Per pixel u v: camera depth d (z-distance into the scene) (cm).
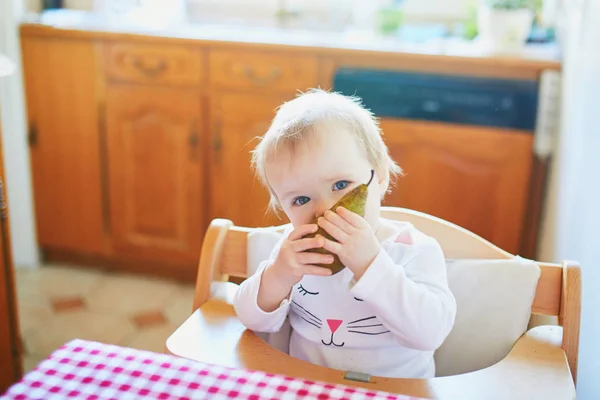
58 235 262
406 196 220
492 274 95
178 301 243
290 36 231
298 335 98
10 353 163
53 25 236
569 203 165
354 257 78
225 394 62
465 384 77
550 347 86
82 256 267
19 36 240
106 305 239
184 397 61
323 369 80
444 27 252
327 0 271
